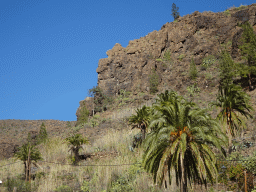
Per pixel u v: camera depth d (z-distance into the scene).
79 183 22.25
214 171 16.06
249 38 48.47
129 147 29.69
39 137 51.03
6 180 24.08
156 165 16.64
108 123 45.91
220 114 27.17
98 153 30.56
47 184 21.81
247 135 27.89
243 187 18.70
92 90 60.06
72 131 48.16
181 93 51.88
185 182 15.99
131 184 20.66
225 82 47.22
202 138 15.78
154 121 16.59
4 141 54.75
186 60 59.69
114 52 66.69
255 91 43.00
